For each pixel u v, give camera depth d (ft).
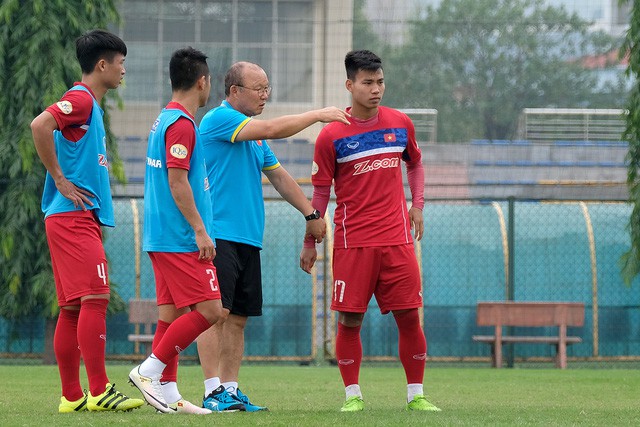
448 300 157.99
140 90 279.49
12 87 146.72
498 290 157.99
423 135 289.33
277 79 281.95
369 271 63.82
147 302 144.97
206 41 281.54
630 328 157.99
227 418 53.88
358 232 63.87
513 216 153.48
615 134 291.79
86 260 59.67
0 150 145.07
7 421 52.13
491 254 158.71
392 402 77.05
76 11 149.07
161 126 58.90
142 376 57.77
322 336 164.66
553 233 159.94
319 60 282.15
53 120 58.54
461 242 159.43
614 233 160.56
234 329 64.54
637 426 53.21
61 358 60.80
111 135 155.84
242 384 99.55
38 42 145.89
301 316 155.63
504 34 451.94
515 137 445.78
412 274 64.08
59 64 146.72
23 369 120.98
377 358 154.81
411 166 67.97
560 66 450.30
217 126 63.31
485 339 148.46
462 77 448.24
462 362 160.45
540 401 78.84
